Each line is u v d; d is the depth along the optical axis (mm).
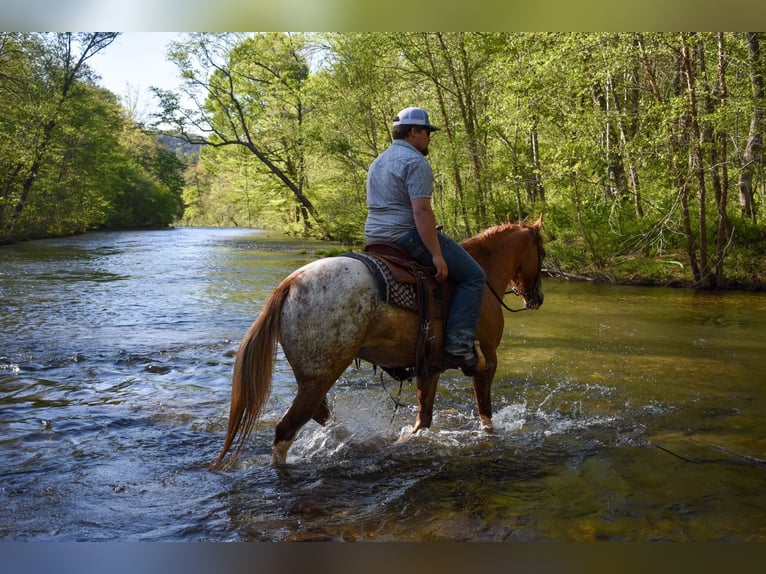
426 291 4594
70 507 3852
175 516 3777
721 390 6688
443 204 22391
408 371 4906
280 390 6582
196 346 8406
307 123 27641
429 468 4598
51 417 5492
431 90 21719
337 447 4996
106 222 55844
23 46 30125
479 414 5473
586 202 16953
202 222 97562
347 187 28719
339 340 4297
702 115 13391
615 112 14711
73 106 35625
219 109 31797
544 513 3902
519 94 15672
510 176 18125
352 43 21797
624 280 16094
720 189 14953
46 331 9234
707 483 4363
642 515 3891
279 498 4051
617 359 8016
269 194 38125
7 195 31312
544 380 7047
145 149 73562
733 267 15320
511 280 6000
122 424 5398
